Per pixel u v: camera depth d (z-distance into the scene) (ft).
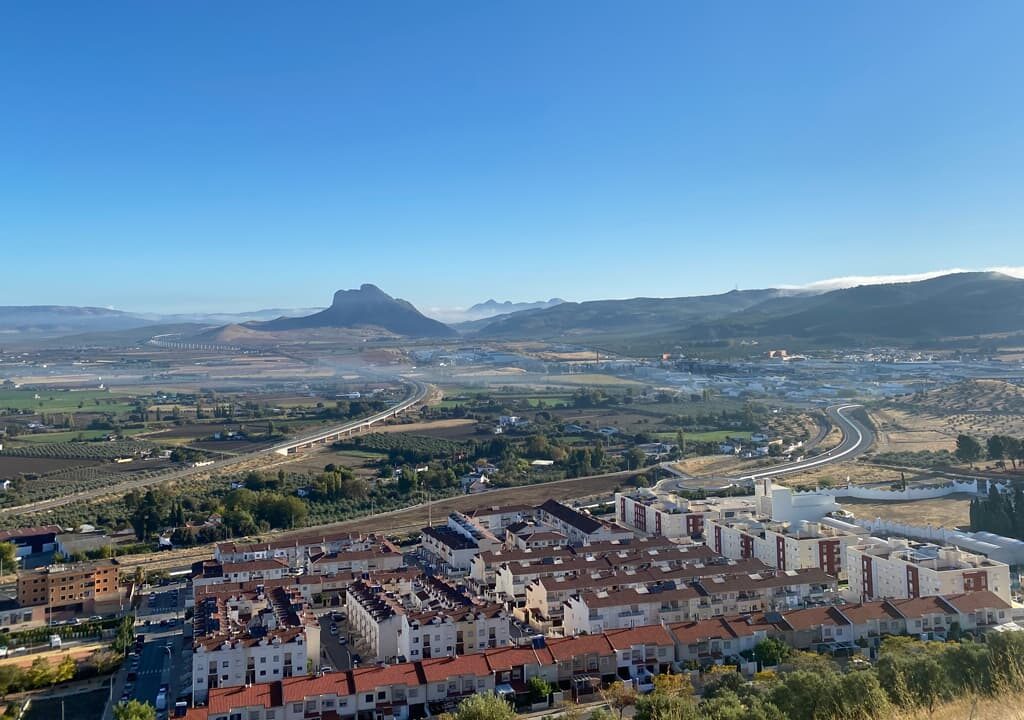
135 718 575.79
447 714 540.93
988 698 393.50
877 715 435.94
